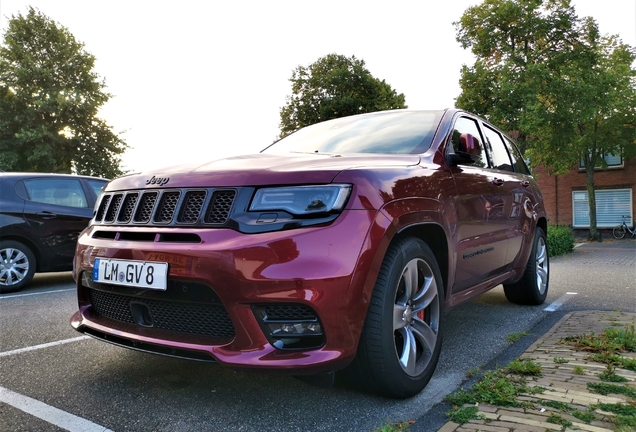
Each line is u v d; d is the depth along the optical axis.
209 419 2.17
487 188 3.48
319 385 2.09
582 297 5.27
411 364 2.38
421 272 2.60
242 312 2.01
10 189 6.14
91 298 2.71
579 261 10.31
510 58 19.39
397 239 2.40
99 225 2.64
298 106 32.69
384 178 2.34
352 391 2.48
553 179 25.14
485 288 3.61
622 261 10.15
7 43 30.56
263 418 2.18
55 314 4.56
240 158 2.63
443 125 3.30
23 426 2.09
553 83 18.42
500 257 3.78
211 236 2.10
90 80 31.25
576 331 3.53
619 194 23.44
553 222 25.09
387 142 3.15
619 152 21.06
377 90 31.56
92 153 30.53
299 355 2.01
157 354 2.22
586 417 2.00
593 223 21.66
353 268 2.05
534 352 3.06
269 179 2.15
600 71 19.36
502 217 3.75
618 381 2.43
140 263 2.24
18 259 6.09
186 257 2.09
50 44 31.09
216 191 2.20
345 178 2.17
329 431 2.04
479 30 20.36
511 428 1.93
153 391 2.50
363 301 2.10
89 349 3.30
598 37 19.36
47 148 27.73
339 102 30.53
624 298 5.16
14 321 4.25
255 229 2.06
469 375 2.72
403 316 2.38
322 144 3.40
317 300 1.98
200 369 2.84
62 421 2.14
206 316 2.17
